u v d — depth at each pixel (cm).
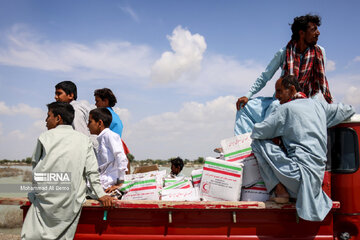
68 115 331
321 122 325
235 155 354
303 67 428
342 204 345
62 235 305
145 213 314
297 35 433
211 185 338
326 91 433
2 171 2491
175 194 346
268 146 326
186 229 312
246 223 313
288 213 316
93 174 319
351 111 344
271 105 398
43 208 300
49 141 311
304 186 298
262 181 340
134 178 362
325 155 320
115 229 315
